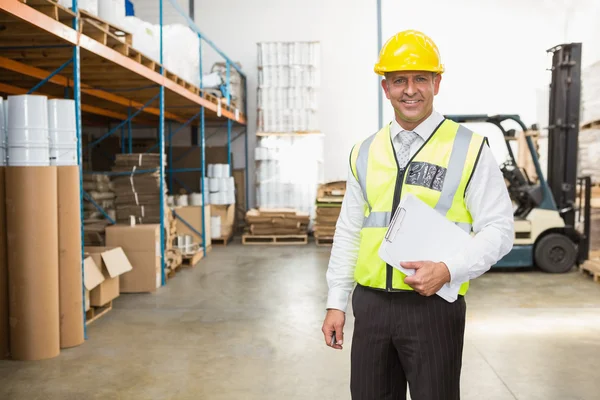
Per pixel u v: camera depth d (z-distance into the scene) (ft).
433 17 42.96
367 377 6.40
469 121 29.60
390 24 43.37
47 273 14.90
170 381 13.64
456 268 5.78
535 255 28.19
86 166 40.24
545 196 28.45
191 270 28.50
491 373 14.11
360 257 6.45
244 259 32.01
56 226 15.11
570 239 29.09
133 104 32.24
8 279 14.93
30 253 14.64
